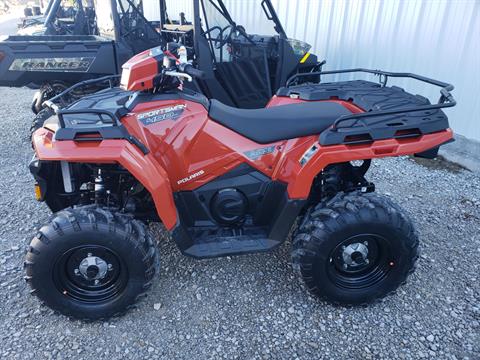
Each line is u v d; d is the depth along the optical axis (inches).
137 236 84.9
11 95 295.4
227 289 101.0
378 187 153.6
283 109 98.9
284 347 85.5
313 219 89.7
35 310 93.9
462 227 128.3
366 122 90.2
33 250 82.1
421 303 97.7
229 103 178.2
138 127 88.7
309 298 98.8
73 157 79.8
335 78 225.0
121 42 185.9
